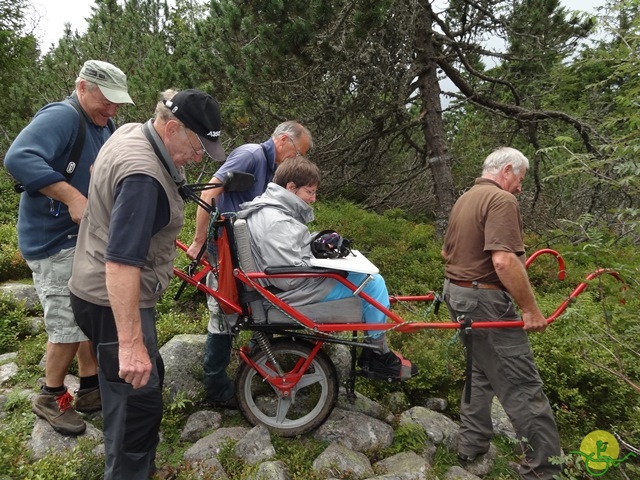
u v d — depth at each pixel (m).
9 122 9.41
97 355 2.13
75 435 2.77
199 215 2.88
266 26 5.62
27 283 4.91
